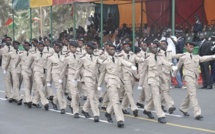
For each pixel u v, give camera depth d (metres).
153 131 9.39
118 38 23.77
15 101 14.00
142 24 26.70
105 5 29.00
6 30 54.19
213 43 16.81
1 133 9.43
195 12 24.80
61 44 13.62
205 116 11.11
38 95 12.84
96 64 10.55
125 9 28.58
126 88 11.05
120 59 10.78
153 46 10.59
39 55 12.62
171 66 10.68
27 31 56.12
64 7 50.34
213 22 24.00
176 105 12.76
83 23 49.69
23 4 26.41
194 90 10.71
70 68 11.44
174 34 18.00
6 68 14.04
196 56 10.80
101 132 9.37
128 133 9.22
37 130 9.70
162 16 25.64
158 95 10.40
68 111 12.27
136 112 11.04
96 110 10.66
